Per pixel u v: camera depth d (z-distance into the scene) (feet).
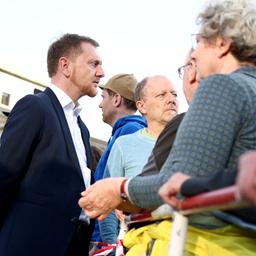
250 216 4.84
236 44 5.66
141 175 6.16
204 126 4.96
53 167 9.43
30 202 9.23
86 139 10.94
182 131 5.07
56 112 10.11
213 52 5.83
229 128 4.97
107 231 11.35
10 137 9.21
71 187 9.55
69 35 11.37
